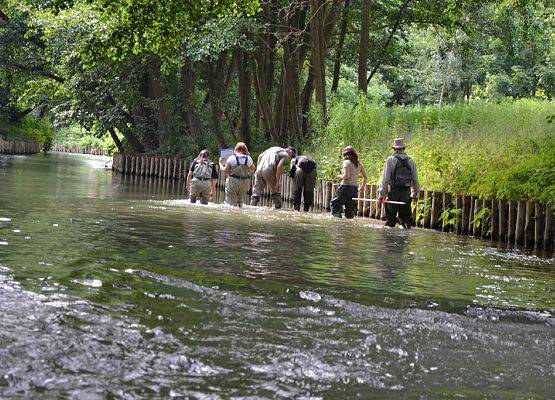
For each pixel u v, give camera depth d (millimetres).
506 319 6367
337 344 5215
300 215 17375
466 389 4488
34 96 48438
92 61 20625
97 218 12516
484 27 36625
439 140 21469
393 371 4727
